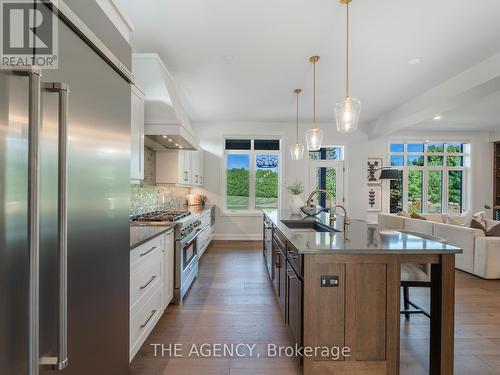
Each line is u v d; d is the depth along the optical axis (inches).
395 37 109.0
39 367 29.2
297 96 180.7
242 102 193.2
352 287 67.7
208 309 108.8
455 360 78.6
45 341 30.4
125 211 51.7
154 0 87.6
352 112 98.7
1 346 26.0
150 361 77.5
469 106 199.9
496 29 103.2
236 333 91.7
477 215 223.9
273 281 126.3
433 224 177.8
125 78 51.3
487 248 147.0
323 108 208.8
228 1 88.0
